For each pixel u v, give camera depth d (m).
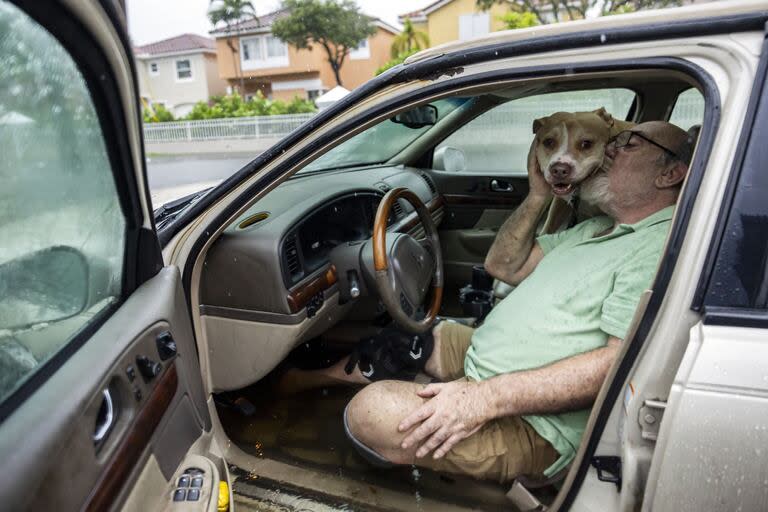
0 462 0.65
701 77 0.99
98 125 1.01
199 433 1.29
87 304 1.02
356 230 2.37
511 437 1.46
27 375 0.81
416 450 1.47
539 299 1.53
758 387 0.90
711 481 0.94
